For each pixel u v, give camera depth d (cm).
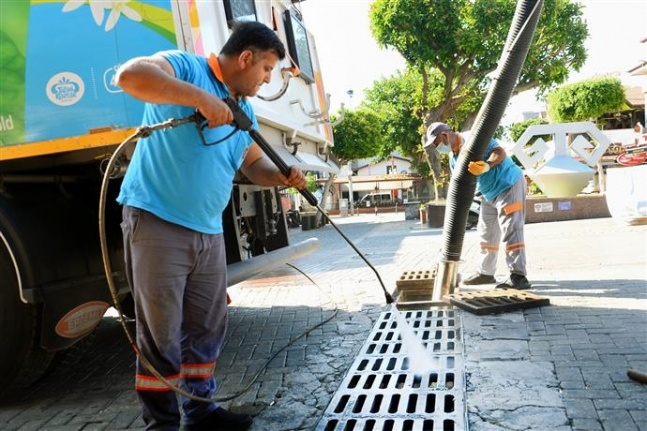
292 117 464
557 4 1838
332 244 1324
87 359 429
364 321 469
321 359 374
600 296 486
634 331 375
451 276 516
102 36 296
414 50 1853
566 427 247
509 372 316
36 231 317
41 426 301
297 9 533
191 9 304
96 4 296
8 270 318
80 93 298
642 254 737
